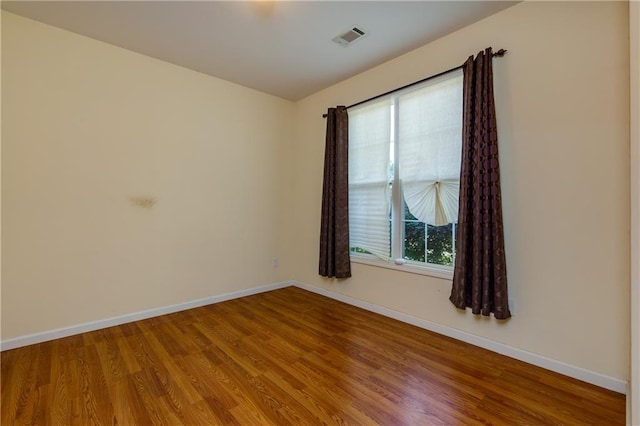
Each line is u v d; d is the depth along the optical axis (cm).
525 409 170
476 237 227
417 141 285
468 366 214
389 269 309
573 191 198
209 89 340
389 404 175
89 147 267
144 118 296
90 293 270
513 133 222
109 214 278
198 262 336
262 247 393
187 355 229
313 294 387
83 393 182
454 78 258
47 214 249
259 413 167
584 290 195
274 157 403
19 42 235
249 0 217
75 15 234
